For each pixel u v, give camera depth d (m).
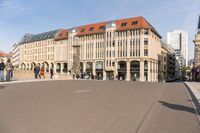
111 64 87.75
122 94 14.23
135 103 10.72
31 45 129.50
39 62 122.12
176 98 12.52
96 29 95.06
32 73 37.94
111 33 88.00
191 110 9.15
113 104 10.36
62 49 107.38
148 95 13.82
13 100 11.20
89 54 95.00
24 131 6.02
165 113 8.54
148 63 81.62
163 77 113.56
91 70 93.94
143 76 81.25
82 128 6.37
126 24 86.75
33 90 15.75
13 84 20.55
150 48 83.00
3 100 11.18
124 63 85.44
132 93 14.84
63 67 106.50
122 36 85.94
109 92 15.30
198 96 12.29
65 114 8.15
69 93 14.36
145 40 82.25
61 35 110.69
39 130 6.12
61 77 42.06
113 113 8.42
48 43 116.19
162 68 111.25
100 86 20.39
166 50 124.19
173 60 151.25
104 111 8.77
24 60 135.62
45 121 7.10
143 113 8.49
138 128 6.47
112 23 88.19
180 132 6.14
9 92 14.41
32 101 10.95
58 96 12.85
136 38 83.06
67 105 9.96
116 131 6.13
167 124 6.95
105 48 89.31
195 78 32.06
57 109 9.04
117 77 81.50
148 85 22.69
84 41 96.88
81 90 16.31
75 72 49.25
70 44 101.25
